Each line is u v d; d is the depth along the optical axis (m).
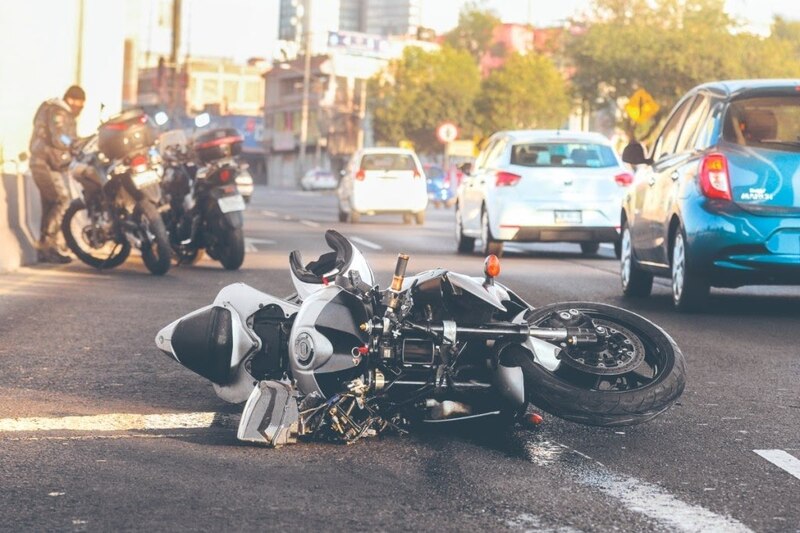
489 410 7.68
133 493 6.18
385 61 144.88
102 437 7.50
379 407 7.51
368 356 7.37
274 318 8.12
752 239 13.89
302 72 126.38
